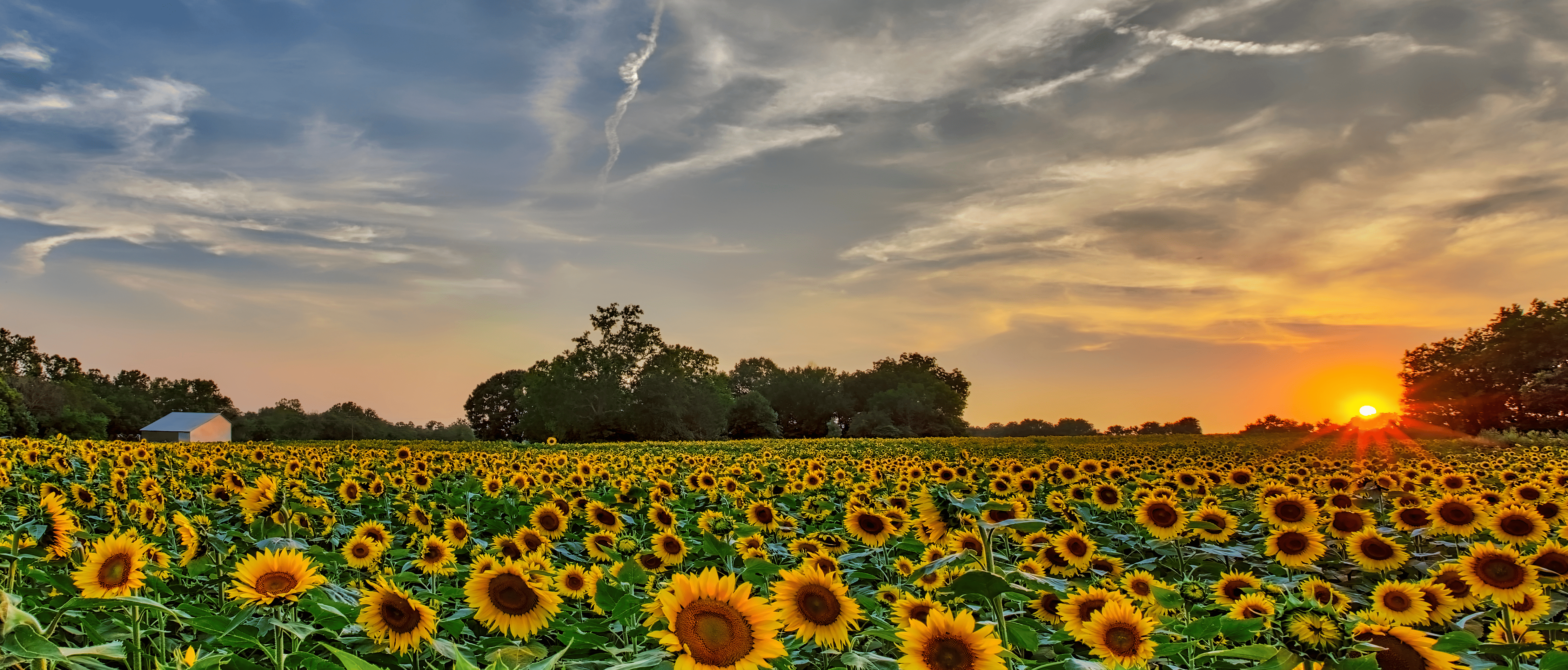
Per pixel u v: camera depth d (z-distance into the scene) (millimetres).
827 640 3383
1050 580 3902
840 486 12516
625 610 4004
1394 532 7992
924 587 4949
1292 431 67312
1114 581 5512
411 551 6141
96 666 2338
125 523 7992
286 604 3354
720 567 6621
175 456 15820
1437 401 83438
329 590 3861
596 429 93500
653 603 2945
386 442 37344
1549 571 4949
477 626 4863
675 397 93938
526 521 9195
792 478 13438
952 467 12375
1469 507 7203
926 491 4707
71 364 132375
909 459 17750
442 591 4504
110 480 10930
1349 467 15617
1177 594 4875
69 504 8320
